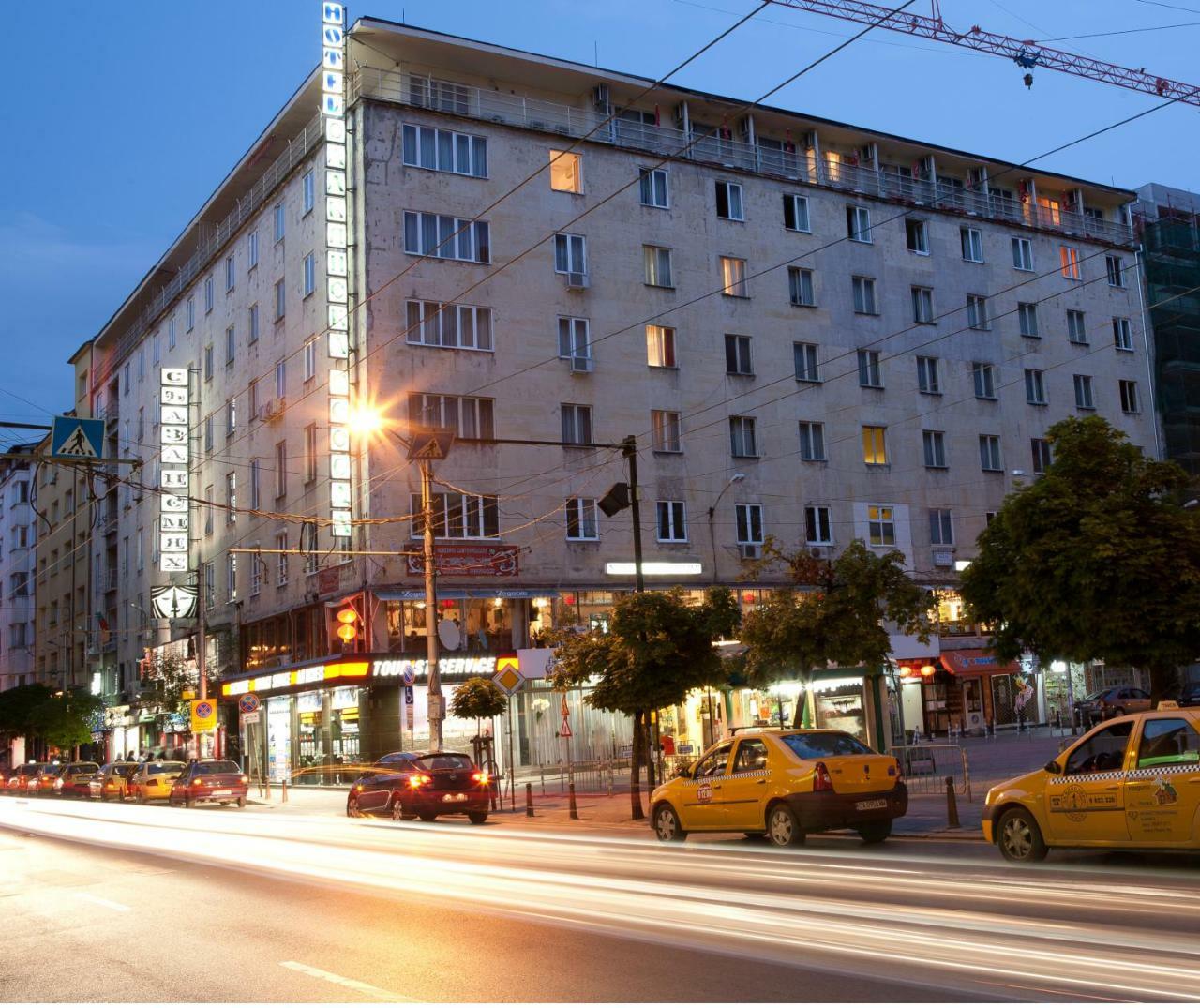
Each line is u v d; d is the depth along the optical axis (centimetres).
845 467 4484
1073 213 5397
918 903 989
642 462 4094
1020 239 5106
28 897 1330
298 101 4222
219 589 4916
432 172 3906
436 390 3806
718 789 1662
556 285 4041
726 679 2298
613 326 4119
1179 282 5544
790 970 733
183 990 772
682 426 4188
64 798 5050
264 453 4500
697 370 4241
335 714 3934
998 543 1711
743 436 4306
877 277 4691
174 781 3706
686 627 2195
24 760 7869
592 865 1418
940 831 1628
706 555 4147
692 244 4309
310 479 4109
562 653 2359
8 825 2797
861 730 2738
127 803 4194
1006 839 1287
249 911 1123
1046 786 1246
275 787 4244
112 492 6625
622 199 4206
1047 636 1623
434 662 2881
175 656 5122
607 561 3988
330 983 766
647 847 1675
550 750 3872
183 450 4950
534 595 3825
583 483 3991
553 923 965
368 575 3688
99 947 969
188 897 1255
